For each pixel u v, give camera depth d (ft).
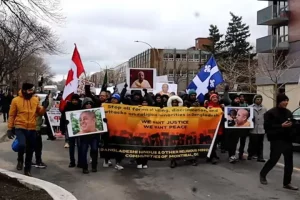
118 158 33.06
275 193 25.32
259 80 123.44
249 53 193.77
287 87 108.58
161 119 33.40
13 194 21.70
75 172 31.42
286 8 118.21
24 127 28.22
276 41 118.83
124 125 32.99
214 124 34.83
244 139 37.29
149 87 47.67
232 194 24.97
